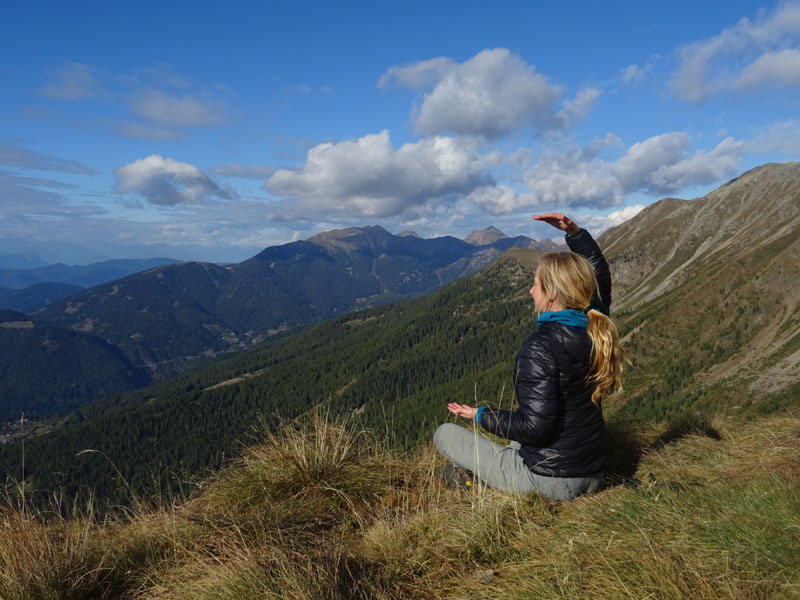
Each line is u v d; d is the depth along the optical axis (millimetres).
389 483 4406
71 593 2838
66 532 3406
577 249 4484
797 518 2562
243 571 2713
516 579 2695
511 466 3717
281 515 3643
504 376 111250
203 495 4152
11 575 2828
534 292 3662
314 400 183125
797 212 197500
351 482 4223
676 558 2430
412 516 3711
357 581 2791
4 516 3219
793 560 2250
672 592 2172
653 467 4418
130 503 3953
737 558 2352
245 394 195250
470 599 2602
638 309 167250
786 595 2061
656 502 3125
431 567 2990
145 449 131625
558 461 3477
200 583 2785
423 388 182750
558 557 2713
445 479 4316
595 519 3074
